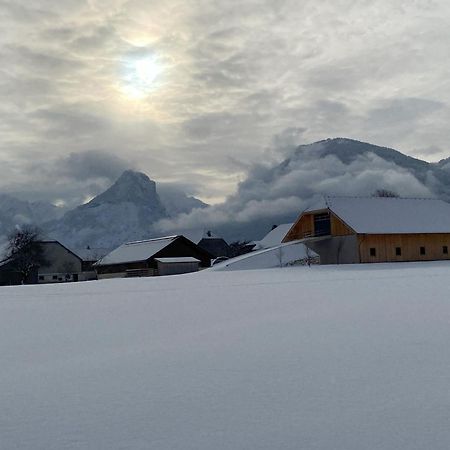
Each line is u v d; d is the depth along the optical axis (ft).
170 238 242.17
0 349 33.19
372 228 181.27
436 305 47.26
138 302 61.82
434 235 189.47
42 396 22.00
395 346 29.32
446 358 26.22
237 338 33.78
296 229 203.62
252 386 22.27
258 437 16.78
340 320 39.83
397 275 100.27
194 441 16.62
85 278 284.00
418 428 17.17
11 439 17.26
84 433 17.57
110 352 30.99
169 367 26.30
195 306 54.65
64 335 38.14
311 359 26.78
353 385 21.94
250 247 360.48
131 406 20.18
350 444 16.08
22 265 265.13
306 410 19.07
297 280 95.20
